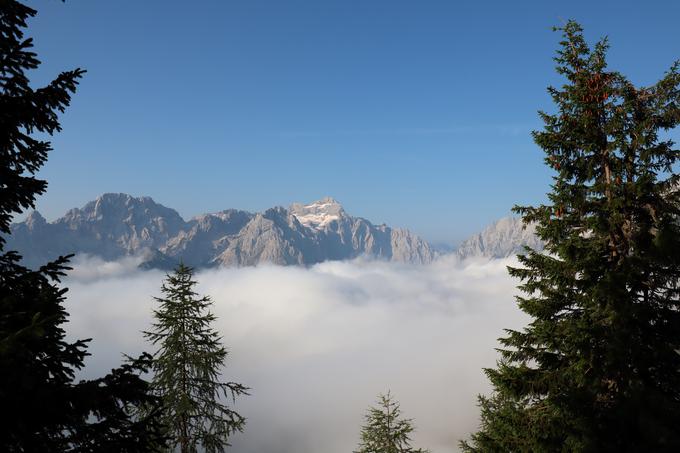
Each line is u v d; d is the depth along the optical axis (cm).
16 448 495
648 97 1167
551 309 1227
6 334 490
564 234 1228
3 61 572
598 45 1217
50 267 595
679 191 1138
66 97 614
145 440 557
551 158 1239
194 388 1695
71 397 504
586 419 966
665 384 1036
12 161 622
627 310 971
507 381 1223
